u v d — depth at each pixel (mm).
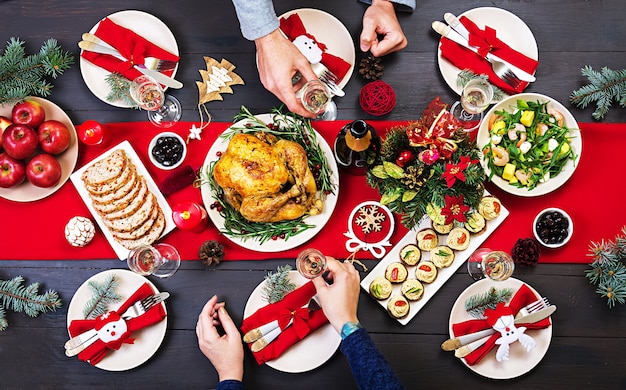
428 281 1611
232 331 1584
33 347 1651
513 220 1639
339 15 1711
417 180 1424
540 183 1600
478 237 1628
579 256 1622
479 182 1431
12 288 1627
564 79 1678
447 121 1449
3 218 1677
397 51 1694
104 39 1651
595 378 1598
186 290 1654
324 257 1527
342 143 1552
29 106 1622
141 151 1688
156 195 1661
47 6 1728
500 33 1669
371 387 1393
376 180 1472
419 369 1616
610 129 1652
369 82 1686
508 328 1544
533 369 1604
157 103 1611
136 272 1576
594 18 1690
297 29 1649
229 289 1652
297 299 1596
